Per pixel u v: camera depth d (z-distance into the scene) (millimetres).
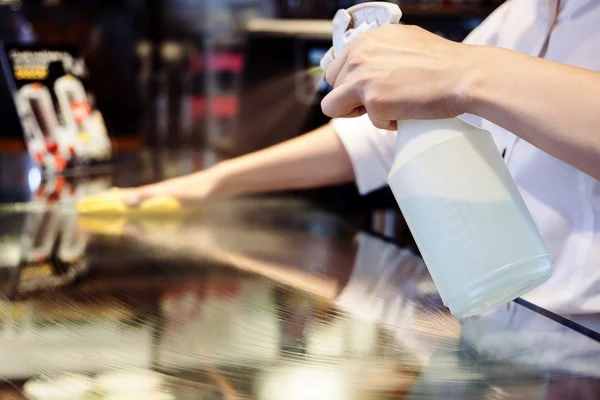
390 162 1063
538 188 823
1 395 417
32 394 418
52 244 916
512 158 859
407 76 584
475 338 557
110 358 488
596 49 797
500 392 443
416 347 532
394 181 596
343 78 641
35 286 699
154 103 2484
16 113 2279
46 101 1514
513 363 500
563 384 459
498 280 548
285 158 1122
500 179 564
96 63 2457
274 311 622
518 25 884
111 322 578
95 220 1100
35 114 1500
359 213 1307
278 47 1903
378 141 1058
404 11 2055
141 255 856
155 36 2486
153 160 1804
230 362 486
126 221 1098
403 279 753
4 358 485
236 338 541
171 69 2502
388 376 468
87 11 2428
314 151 1112
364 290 704
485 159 566
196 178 1176
